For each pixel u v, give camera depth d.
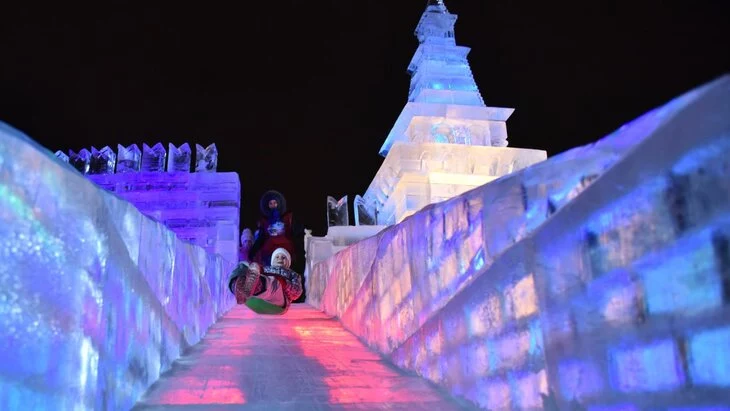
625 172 2.02
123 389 3.34
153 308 4.25
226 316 10.23
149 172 19.34
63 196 2.42
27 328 2.13
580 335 2.31
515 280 2.88
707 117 1.65
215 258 9.13
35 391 2.19
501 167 20.84
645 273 1.94
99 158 20.23
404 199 19.12
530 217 2.74
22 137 2.12
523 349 2.80
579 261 2.32
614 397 2.11
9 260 2.03
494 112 23.36
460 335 3.68
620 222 2.06
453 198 3.89
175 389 4.05
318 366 5.07
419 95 24.28
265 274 5.71
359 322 7.24
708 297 1.67
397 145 20.31
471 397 3.50
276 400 3.79
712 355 1.67
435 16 25.80
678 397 1.80
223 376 4.54
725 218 1.60
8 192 2.03
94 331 2.76
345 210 19.64
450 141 22.64
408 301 4.94
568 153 2.43
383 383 4.33
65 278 2.44
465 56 25.59
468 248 3.55
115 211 3.19
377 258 6.30
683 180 1.75
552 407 2.53
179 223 18.61
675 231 1.78
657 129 1.85
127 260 3.44
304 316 10.52
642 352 1.96
